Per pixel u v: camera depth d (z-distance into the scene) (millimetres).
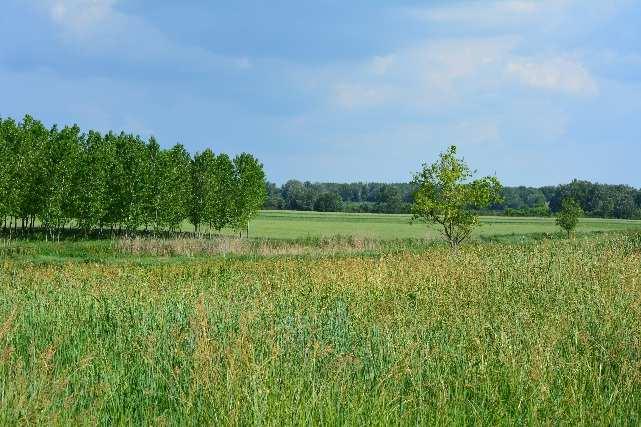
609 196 161375
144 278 20844
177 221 56781
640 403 6586
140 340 8898
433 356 8164
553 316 10750
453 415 6230
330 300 14133
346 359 7320
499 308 12172
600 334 9453
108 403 6609
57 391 6250
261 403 5938
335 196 168750
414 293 14664
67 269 23953
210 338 8125
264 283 18750
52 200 50062
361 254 36188
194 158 61062
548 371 7285
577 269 17469
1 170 48719
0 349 7793
